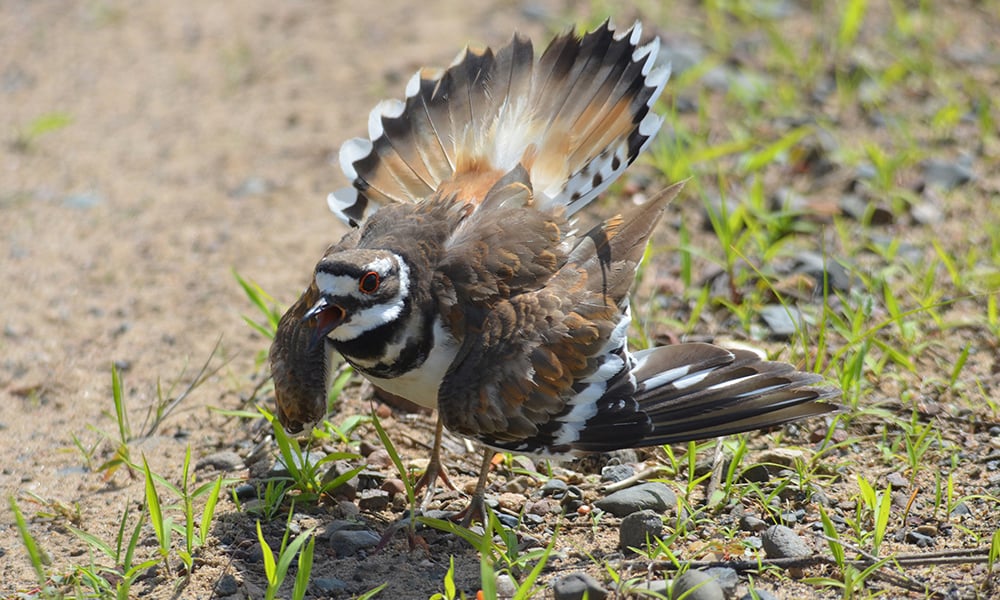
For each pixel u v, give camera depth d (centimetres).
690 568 985
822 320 1270
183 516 1109
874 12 2141
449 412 1027
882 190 1619
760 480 1133
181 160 1877
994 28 2075
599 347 1045
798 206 1588
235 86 2070
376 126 1223
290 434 1110
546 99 1209
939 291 1418
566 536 1072
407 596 991
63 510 1129
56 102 2045
